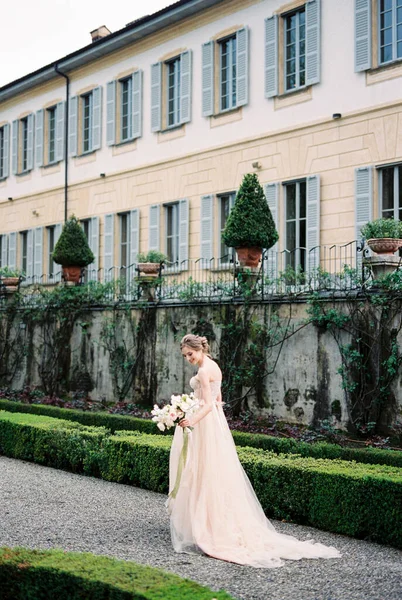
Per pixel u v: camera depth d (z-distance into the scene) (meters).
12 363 19.91
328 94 16.52
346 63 16.14
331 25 16.44
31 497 8.73
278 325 12.55
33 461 11.60
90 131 23.78
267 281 12.85
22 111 26.95
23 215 26.88
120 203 22.47
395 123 15.21
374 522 6.80
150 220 21.28
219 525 6.32
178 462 6.58
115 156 22.69
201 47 19.64
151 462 9.23
